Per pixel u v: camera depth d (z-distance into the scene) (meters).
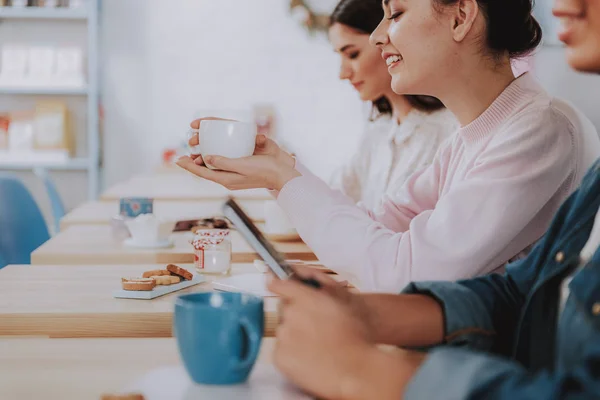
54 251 1.82
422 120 2.21
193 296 0.84
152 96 5.11
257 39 5.09
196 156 1.29
